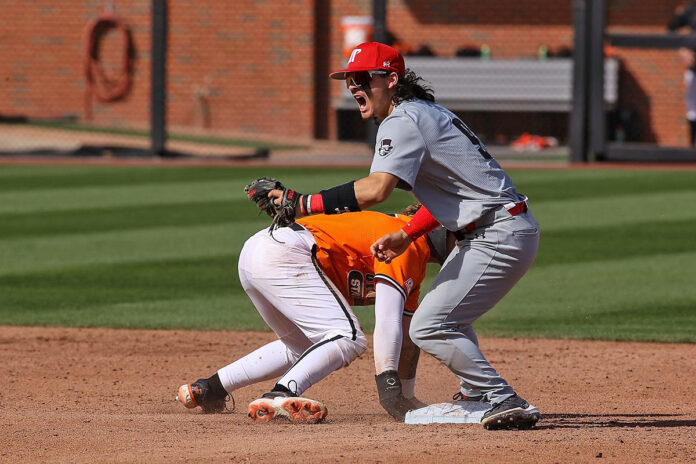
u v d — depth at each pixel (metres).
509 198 15.71
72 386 21.70
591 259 35.97
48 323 27.88
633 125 74.25
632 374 22.86
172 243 38.78
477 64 71.50
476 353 16.06
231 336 26.64
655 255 36.53
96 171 58.50
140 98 77.12
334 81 76.38
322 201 15.56
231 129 77.19
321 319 16.95
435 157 15.43
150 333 26.91
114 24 76.69
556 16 75.06
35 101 77.62
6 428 16.69
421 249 17.39
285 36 76.00
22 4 76.69
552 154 65.69
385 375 17.11
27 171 58.53
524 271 15.92
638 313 28.91
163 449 14.97
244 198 49.06
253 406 16.97
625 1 73.44
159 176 56.56
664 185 52.75
